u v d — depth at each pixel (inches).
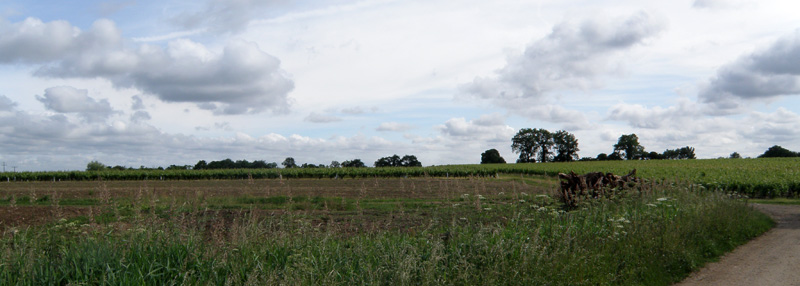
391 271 229.9
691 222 419.8
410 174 2073.1
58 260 238.8
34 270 221.5
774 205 855.7
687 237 384.2
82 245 253.4
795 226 548.4
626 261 304.2
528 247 271.6
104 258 233.5
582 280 265.1
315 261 243.1
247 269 237.0
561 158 4965.6
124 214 418.3
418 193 950.4
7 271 218.8
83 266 227.3
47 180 2090.3
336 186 1232.2
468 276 238.7
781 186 1106.7
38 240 270.2
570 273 264.7
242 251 257.0
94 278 219.1
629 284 279.6
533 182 1416.1
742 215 544.1
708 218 458.0
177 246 253.0
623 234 343.9
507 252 266.4
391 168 2154.3
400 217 506.9
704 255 372.5
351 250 273.3
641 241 338.0
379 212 584.7
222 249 253.3
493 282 234.2
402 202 713.6
